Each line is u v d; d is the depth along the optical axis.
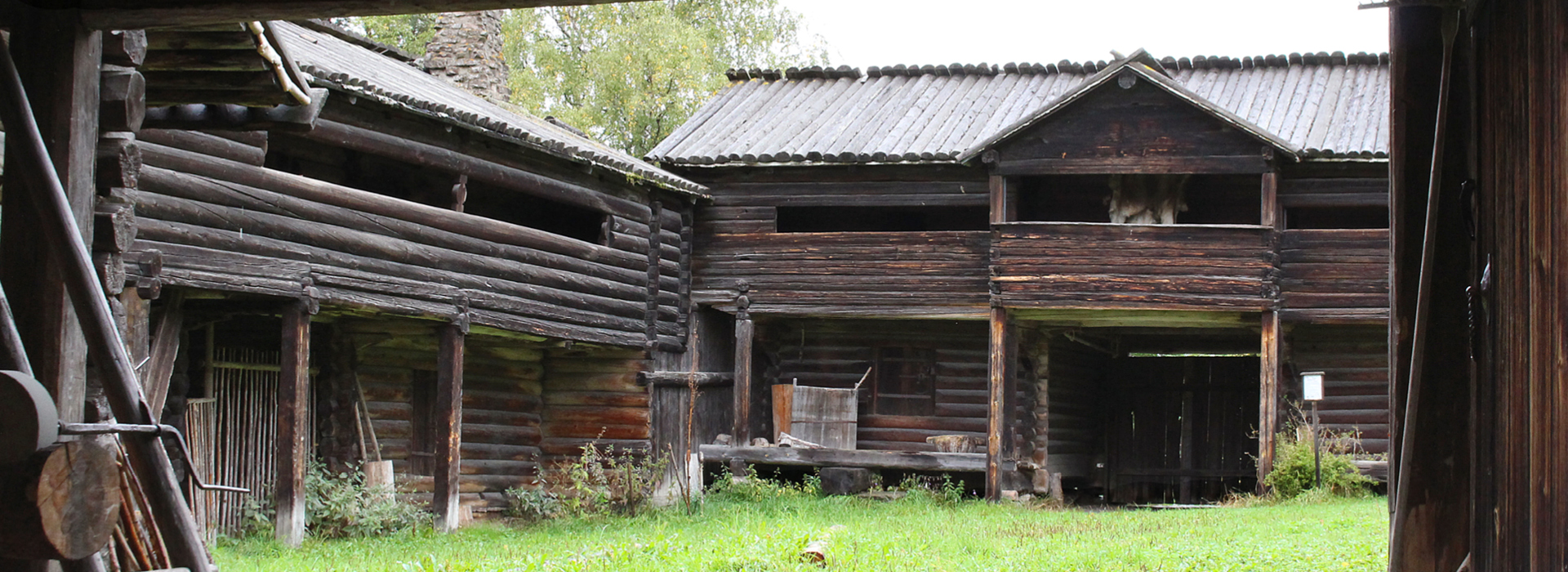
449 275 14.91
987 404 20.41
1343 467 18.14
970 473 20.30
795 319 21.77
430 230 14.70
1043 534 12.97
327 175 14.59
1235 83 21.98
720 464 20.66
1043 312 19.47
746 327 20.11
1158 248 18.61
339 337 15.72
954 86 22.97
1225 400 24.77
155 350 11.94
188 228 11.84
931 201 19.84
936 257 19.62
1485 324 4.90
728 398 21.23
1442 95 5.04
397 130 14.17
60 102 5.36
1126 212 19.09
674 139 21.00
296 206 13.05
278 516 12.88
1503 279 4.55
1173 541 11.62
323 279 13.24
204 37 6.71
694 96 31.86
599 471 17.69
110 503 4.41
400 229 14.27
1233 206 20.73
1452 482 5.34
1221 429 24.69
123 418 4.90
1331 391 20.38
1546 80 4.04
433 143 14.66
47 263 5.31
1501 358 4.59
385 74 15.72
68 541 4.21
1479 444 4.98
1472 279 5.06
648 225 18.86
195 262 11.87
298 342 12.96
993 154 18.88
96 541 4.34
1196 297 18.52
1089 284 18.67
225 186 12.25
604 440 18.98
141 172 11.33
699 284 20.33
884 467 19.67
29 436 4.13
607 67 31.31
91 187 5.50
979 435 21.09
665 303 19.47
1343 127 19.53
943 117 21.28
